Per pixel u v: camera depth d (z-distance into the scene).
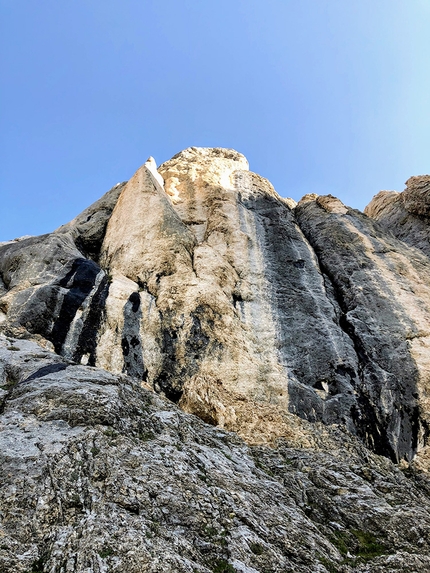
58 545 7.38
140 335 17.12
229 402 15.17
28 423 10.24
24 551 7.31
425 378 16.77
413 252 26.30
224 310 18.78
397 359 17.70
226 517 8.99
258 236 25.30
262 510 9.71
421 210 31.58
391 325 19.33
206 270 20.73
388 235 27.95
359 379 17.20
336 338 18.70
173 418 12.49
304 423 14.88
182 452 10.74
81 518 8.07
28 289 17.78
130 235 22.78
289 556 8.66
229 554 8.09
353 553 9.77
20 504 8.16
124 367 15.99
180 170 32.50
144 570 6.85
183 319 17.89
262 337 18.73
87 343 16.36
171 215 23.95
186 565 7.21
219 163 34.09
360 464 13.03
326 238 25.98
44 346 15.59
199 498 9.18
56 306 17.23
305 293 21.25
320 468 12.46
